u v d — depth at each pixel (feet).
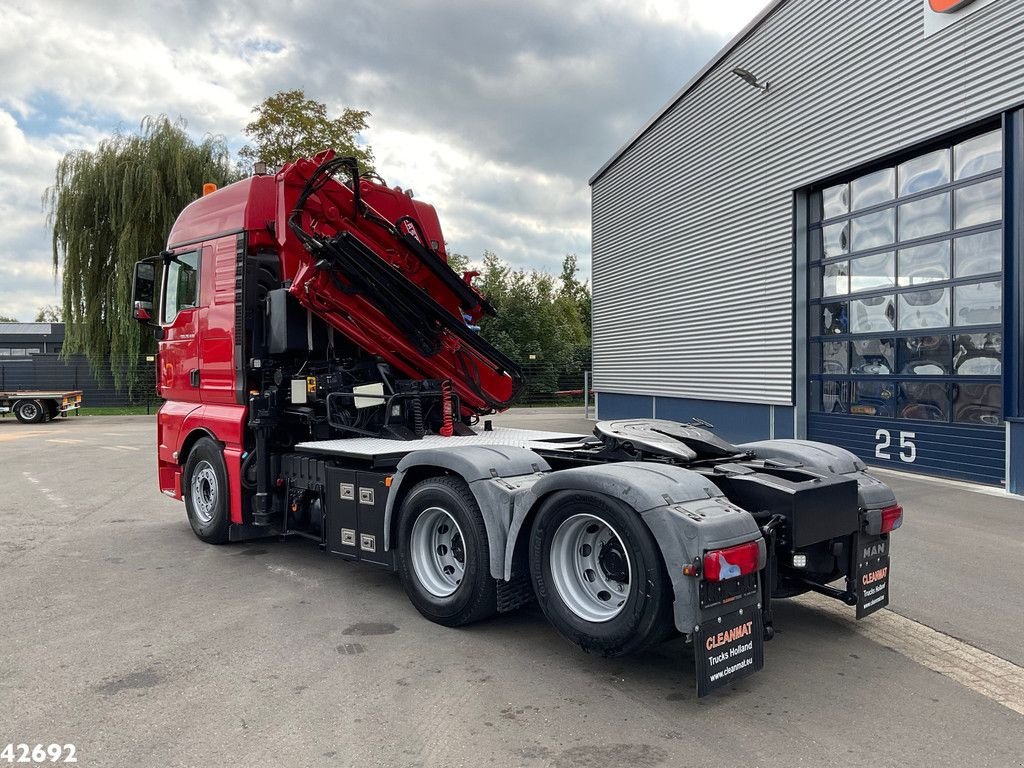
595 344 73.26
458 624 14.48
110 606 16.20
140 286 23.65
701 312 53.78
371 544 16.52
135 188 87.30
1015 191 29.43
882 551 14.43
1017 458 29.35
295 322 20.38
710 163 51.85
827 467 15.20
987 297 31.65
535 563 12.89
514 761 9.59
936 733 10.47
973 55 31.14
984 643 14.10
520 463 14.44
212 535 21.77
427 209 24.09
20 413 80.48
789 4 42.98
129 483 35.35
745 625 11.18
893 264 36.91
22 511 27.96
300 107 96.94
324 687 11.90
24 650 13.52
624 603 11.48
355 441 19.61
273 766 9.45
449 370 22.45
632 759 9.66
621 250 66.80
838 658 13.35
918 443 35.42
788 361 43.88
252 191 20.80
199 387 22.39
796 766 9.52
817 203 42.52
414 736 10.27
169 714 10.93
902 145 35.01
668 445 14.06
